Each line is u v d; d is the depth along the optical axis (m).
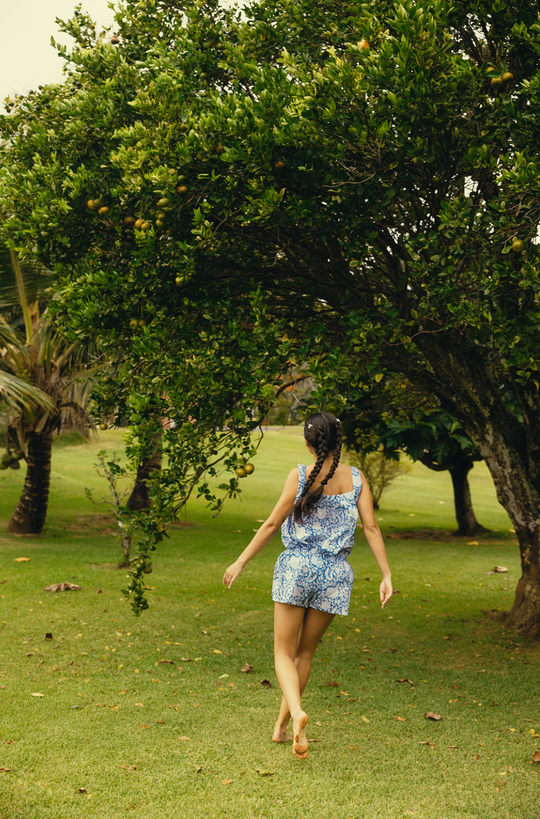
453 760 3.70
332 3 5.44
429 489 25.81
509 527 17.88
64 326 5.56
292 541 3.53
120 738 3.81
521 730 4.19
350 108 4.46
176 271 5.07
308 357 5.23
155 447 5.01
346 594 3.52
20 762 3.42
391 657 5.89
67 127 5.41
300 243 5.38
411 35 4.22
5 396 10.72
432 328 5.91
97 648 5.77
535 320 4.59
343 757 3.69
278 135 4.41
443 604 8.30
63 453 22.94
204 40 5.67
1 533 12.41
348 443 13.96
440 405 7.55
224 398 4.95
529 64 4.87
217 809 3.03
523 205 4.27
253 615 7.27
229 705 4.47
